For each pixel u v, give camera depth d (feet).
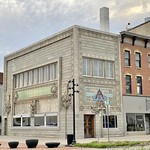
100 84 111.34
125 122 116.16
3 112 146.82
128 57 123.54
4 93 148.56
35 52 128.57
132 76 122.93
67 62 109.60
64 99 107.65
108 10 128.77
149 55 131.64
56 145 70.03
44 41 122.72
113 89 115.24
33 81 128.47
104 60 114.52
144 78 127.44
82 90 105.70
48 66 119.96
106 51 115.44
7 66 149.59
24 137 121.49
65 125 106.42
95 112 107.14
